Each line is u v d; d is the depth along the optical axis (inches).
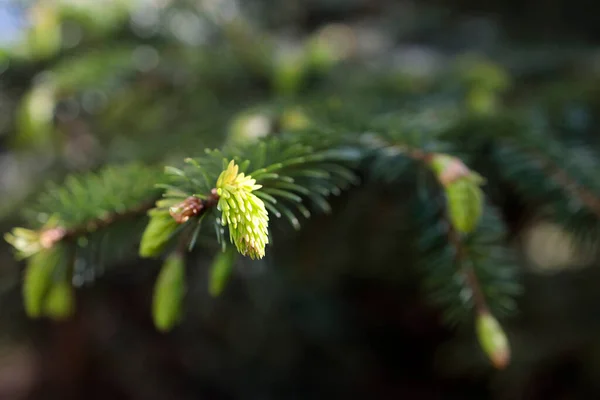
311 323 40.3
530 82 26.1
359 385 44.7
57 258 14.3
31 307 14.5
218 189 12.3
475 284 15.1
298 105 18.2
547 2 33.9
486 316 14.8
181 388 37.2
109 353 33.1
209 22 24.8
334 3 41.4
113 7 21.2
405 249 30.3
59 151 23.1
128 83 20.6
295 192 13.7
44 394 34.4
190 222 12.8
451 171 14.2
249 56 22.9
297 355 40.4
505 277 15.1
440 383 48.0
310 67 20.3
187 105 21.9
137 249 14.3
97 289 26.6
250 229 12.0
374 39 35.0
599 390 29.6
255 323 35.0
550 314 31.6
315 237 25.8
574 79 24.4
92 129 23.0
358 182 15.7
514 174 16.3
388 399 45.5
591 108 21.3
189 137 19.7
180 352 37.1
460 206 14.1
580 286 32.2
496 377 31.4
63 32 20.7
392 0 41.9
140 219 14.1
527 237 33.8
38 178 23.1
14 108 20.7
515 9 35.1
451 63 26.3
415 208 15.9
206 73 22.0
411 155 14.8
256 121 17.3
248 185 12.2
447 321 15.5
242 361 38.5
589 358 29.3
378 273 38.1
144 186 14.2
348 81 22.3
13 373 42.4
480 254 15.2
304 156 13.7
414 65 27.1
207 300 31.2
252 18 32.8
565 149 16.7
